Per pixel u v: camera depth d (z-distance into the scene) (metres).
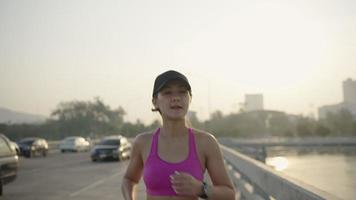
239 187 10.95
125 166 25.62
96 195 13.08
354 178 22.31
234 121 137.12
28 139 38.19
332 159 43.66
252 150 35.97
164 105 2.93
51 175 19.92
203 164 2.96
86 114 107.88
